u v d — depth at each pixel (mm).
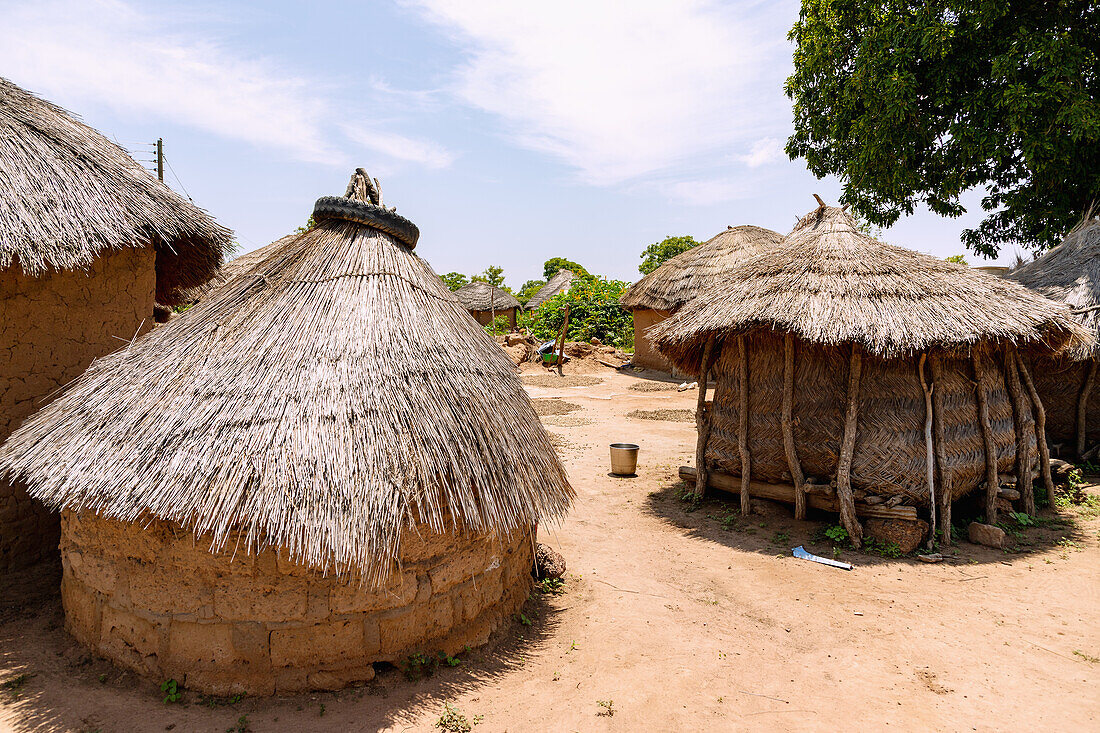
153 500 3682
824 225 8492
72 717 3646
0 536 5387
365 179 5348
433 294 5066
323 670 3928
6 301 5332
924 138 13672
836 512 7434
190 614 3881
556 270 69062
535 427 5152
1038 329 7195
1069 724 3783
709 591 5867
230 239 7180
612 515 8320
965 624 5141
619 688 4160
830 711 3926
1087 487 9102
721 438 8477
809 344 7277
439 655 4285
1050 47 11430
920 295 7027
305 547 3559
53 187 5363
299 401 3965
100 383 4594
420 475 3918
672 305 21422
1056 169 12266
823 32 14969
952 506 7922
